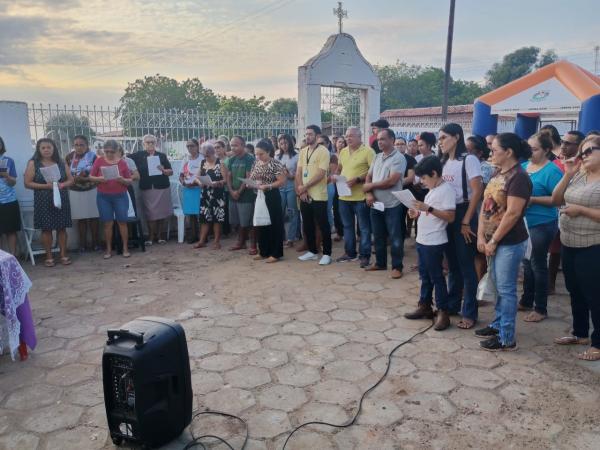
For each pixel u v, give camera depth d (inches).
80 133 314.7
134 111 368.2
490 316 183.6
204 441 112.4
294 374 142.3
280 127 434.6
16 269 149.7
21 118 275.3
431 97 2192.4
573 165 155.3
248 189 277.1
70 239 301.3
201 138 392.5
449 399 128.0
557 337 164.1
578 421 117.3
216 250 299.3
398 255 231.1
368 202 232.4
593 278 140.9
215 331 174.2
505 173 147.7
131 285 230.4
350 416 121.3
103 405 128.0
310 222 265.4
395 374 141.6
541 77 309.9
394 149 225.8
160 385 106.6
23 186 279.0
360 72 445.1
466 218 165.0
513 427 115.6
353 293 213.0
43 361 154.3
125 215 277.1
